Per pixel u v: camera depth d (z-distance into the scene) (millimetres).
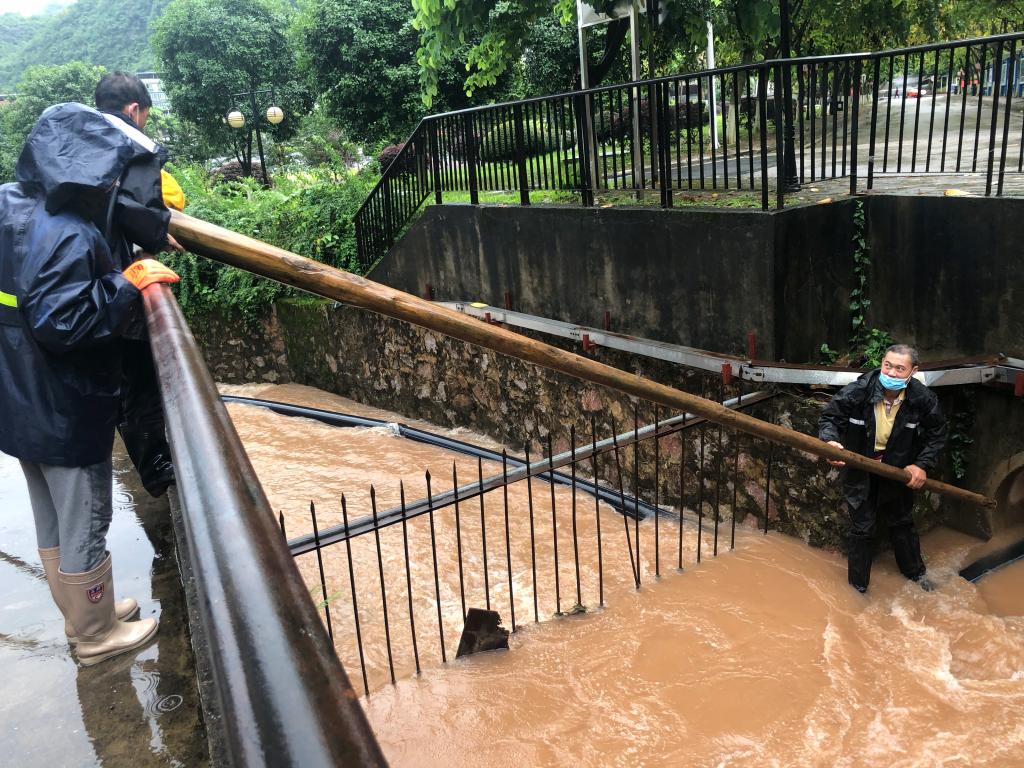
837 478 6109
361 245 12523
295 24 21750
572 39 16531
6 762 2555
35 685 2963
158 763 2531
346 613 5965
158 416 3520
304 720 389
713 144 6812
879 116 14898
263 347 14109
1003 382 5801
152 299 1939
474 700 4805
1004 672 4977
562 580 6320
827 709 4695
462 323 2486
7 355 2693
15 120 46375
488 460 9250
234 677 434
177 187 2805
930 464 5430
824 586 5910
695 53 14062
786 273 6328
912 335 6531
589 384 8266
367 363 12109
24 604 3646
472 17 10570
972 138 10586
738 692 4867
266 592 520
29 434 2795
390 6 20250
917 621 5516
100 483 3008
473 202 9523
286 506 8062
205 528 621
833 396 6168
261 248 2193
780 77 5992
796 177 7082
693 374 7062
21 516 4734
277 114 24641
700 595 5895
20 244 2451
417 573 6543
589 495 7977
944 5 16125
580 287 8211
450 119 9758
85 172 2381
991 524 6445
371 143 21875
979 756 4281
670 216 7020
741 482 6891
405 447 9891
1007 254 5781
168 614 3396
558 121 8320
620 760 4355
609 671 5082
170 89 31641
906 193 6512
